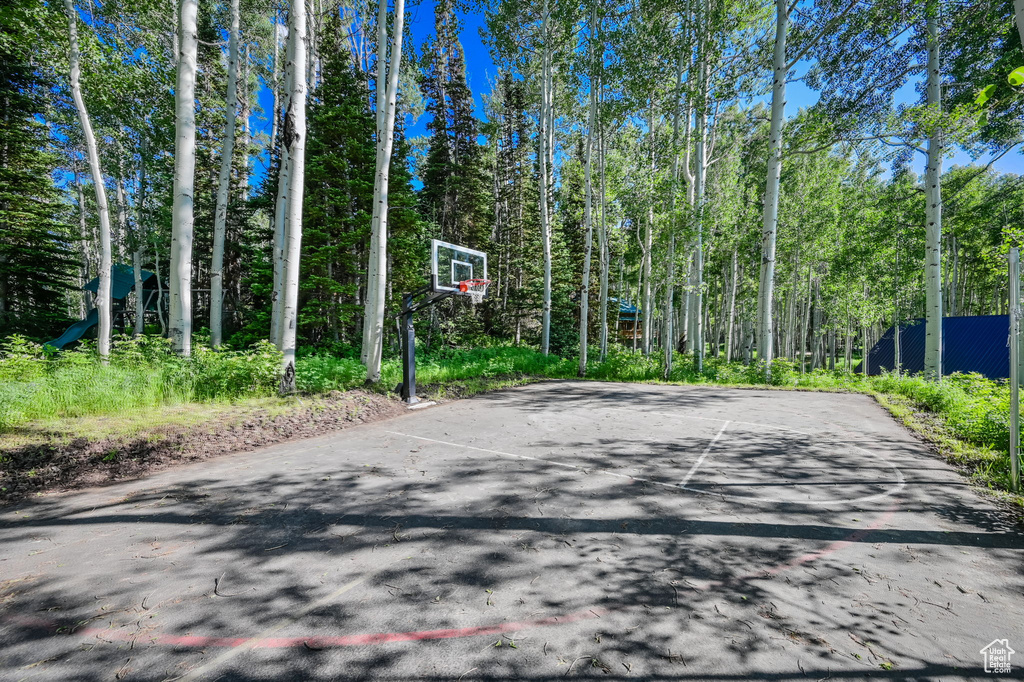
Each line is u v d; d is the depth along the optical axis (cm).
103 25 980
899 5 974
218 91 1875
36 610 220
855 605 229
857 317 2159
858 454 534
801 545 298
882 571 265
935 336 1121
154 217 1686
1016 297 418
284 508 357
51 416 557
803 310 2622
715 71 1466
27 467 425
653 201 1509
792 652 191
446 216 2316
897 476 450
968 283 3194
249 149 1884
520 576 254
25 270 1567
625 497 385
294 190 764
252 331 1445
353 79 1506
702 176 1496
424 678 174
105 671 178
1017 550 295
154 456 482
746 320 3038
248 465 475
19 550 284
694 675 176
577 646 194
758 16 1328
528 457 511
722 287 3116
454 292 930
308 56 1591
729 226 1931
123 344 821
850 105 1118
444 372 1232
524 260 2436
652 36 1363
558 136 2350
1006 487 419
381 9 939
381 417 752
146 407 633
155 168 1440
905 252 2194
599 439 600
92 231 2055
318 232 1424
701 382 1374
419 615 217
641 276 2345
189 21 776
